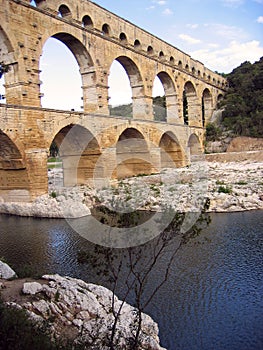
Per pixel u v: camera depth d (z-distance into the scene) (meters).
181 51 79.00
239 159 77.12
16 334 10.83
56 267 23.52
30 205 40.03
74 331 14.16
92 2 51.06
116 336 13.55
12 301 15.09
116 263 21.78
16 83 39.47
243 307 17.94
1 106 36.50
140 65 61.94
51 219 38.31
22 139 38.75
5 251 27.78
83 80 52.03
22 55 39.72
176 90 74.62
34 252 27.09
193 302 18.45
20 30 39.66
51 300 15.70
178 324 16.59
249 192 43.19
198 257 24.45
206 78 95.88
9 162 39.97
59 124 42.09
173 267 22.70
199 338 15.52
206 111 101.19
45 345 10.91
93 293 17.20
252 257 24.38
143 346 13.66
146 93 63.50
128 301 18.42
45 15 42.75
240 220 34.62
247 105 98.81
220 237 29.09
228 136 91.06
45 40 42.72
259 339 15.36
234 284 20.34
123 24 58.19
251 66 116.94
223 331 15.99
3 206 42.31
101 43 52.41
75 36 47.53
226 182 49.84
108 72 53.66
